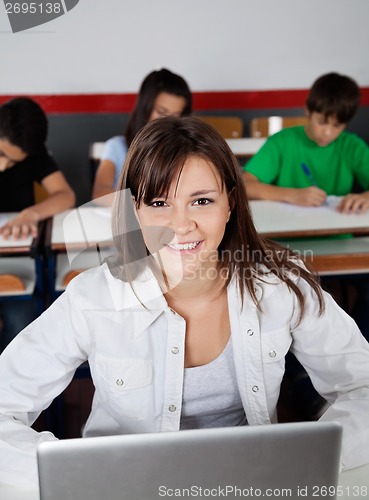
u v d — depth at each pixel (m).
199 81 4.03
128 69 3.92
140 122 2.62
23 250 2.04
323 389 1.23
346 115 2.46
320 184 2.72
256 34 3.97
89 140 4.00
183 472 0.76
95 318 1.10
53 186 2.68
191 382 1.16
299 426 0.77
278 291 1.18
